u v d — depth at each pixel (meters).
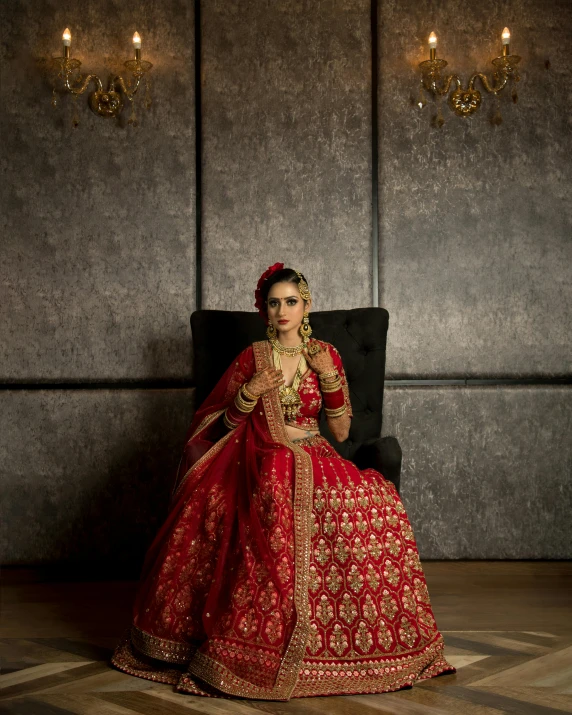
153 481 4.24
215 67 4.28
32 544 4.24
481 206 4.30
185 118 4.27
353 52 4.29
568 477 4.27
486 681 2.55
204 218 4.27
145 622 2.64
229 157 4.27
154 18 4.27
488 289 4.30
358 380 3.62
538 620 3.23
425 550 4.28
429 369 4.29
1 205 4.24
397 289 4.29
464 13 4.30
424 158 4.29
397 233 4.29
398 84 4.29
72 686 2.54
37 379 4.25
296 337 3.09
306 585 2.52
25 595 3.72
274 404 2.97
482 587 3.76
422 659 2.59
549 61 4.31
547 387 4.28
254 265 4.27
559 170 4.30
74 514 4.24
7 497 4.23
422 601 2.70
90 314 4.25
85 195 4.25
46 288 4.25
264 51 4.28
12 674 2.65
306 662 2.47
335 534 2.62
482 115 4.30
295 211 4.27
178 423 4.25
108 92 4.21
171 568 2.68
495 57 4.31
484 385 4.30
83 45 4.26
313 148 4.28
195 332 3.65
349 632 2.53
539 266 4.30
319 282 4.28
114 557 4.25
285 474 2.71
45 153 4.25
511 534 4.28
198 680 2.47
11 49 4.25
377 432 3.57
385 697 2.43
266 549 2.54
